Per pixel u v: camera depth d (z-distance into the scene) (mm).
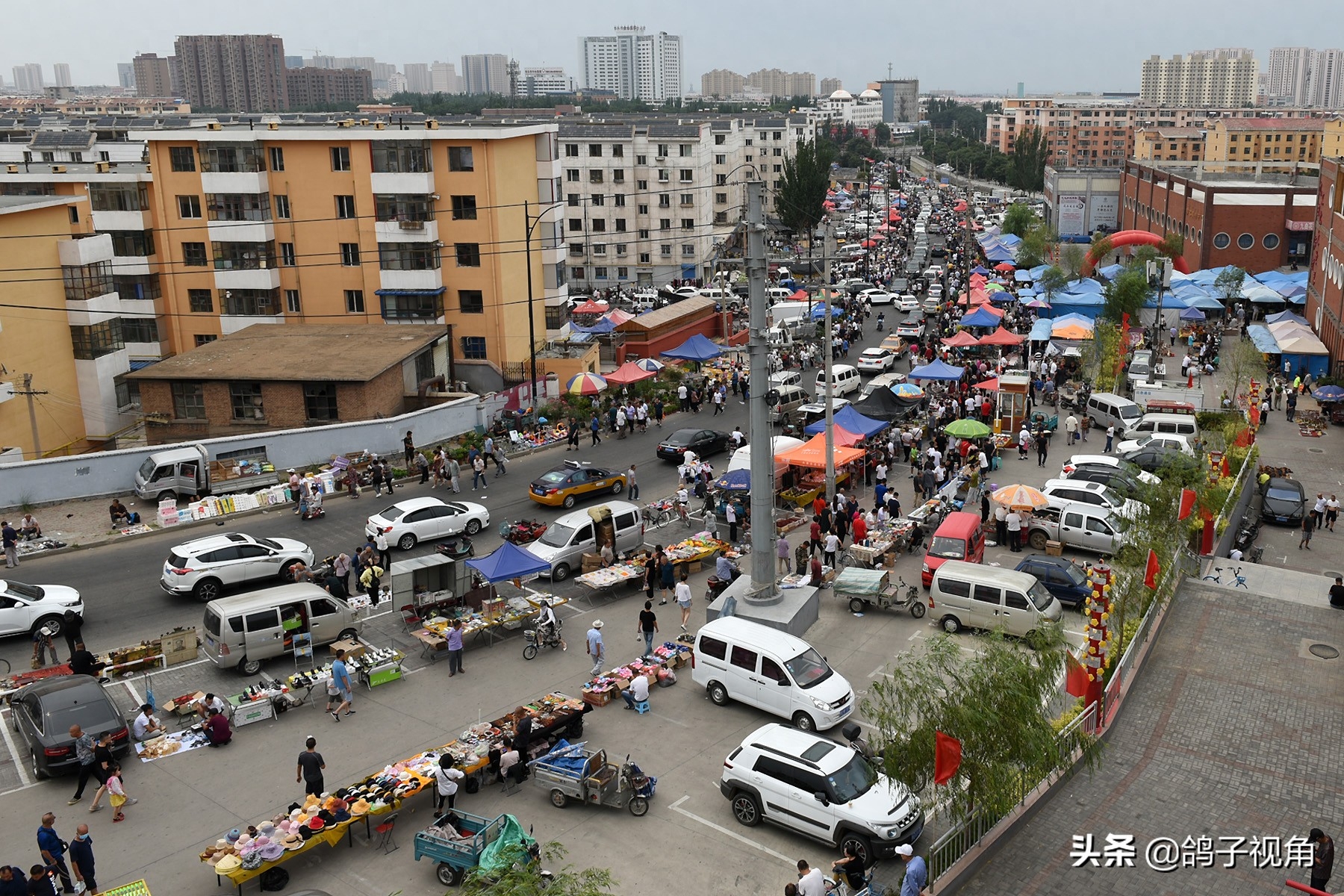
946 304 88875
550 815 22312
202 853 19906
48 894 18703
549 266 68688
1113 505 38000
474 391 66000
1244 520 44906
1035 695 19375
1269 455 55062
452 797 22484
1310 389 67688
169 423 52000
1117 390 63938
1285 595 33906
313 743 22062
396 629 32031
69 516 41688
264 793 23156
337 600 30594
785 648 26203
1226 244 100625
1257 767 23188
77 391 57406
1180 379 67688
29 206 53500
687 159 114125
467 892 15680
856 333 82375
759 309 29906
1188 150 192375
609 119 148625
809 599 31516
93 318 56688
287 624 29141
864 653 29812
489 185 63375
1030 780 19609
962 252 117750
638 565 35250
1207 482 38188
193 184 67062
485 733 24391
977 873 19516
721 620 27953
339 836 20859
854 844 20406
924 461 45188
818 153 153875
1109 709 24906
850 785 21000
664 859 20688
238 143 65062
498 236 64062
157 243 69062
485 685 28406
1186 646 29688
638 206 116312
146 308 69188
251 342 58469
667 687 28297
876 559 35781
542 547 36719
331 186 65000
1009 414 53188
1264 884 19156
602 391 61031
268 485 45094
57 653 29906
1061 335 70438
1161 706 26062
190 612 33094
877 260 122938
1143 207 127562
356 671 28266
